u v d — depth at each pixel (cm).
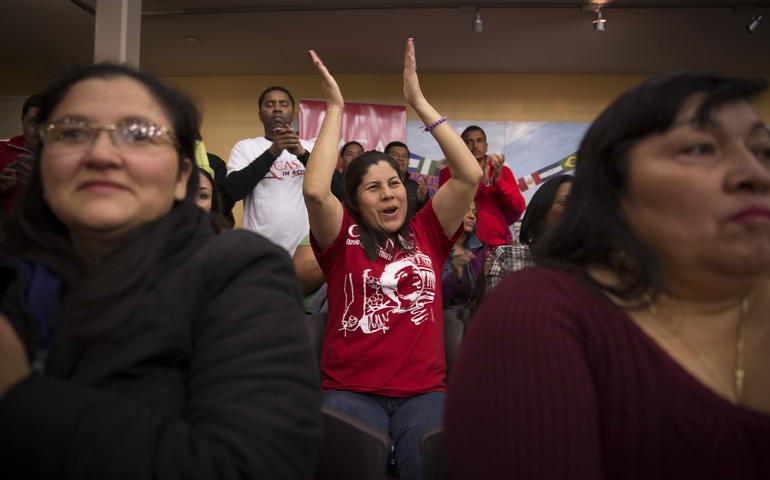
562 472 51
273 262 74
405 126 497
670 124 59
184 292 67
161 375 65
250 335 66
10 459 52
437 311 160
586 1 379
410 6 389
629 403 55
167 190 74
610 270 66
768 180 54
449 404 63
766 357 61
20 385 55
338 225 167
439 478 98
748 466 53
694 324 63
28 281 69
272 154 296
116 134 69
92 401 56
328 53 477
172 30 435
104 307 65
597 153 66
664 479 54
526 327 57
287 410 63
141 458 53
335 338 156
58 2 405
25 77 554
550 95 516
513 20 408
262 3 394
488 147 513
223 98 534
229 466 56
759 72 488
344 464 105
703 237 56
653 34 426
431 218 175
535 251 74
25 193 75
